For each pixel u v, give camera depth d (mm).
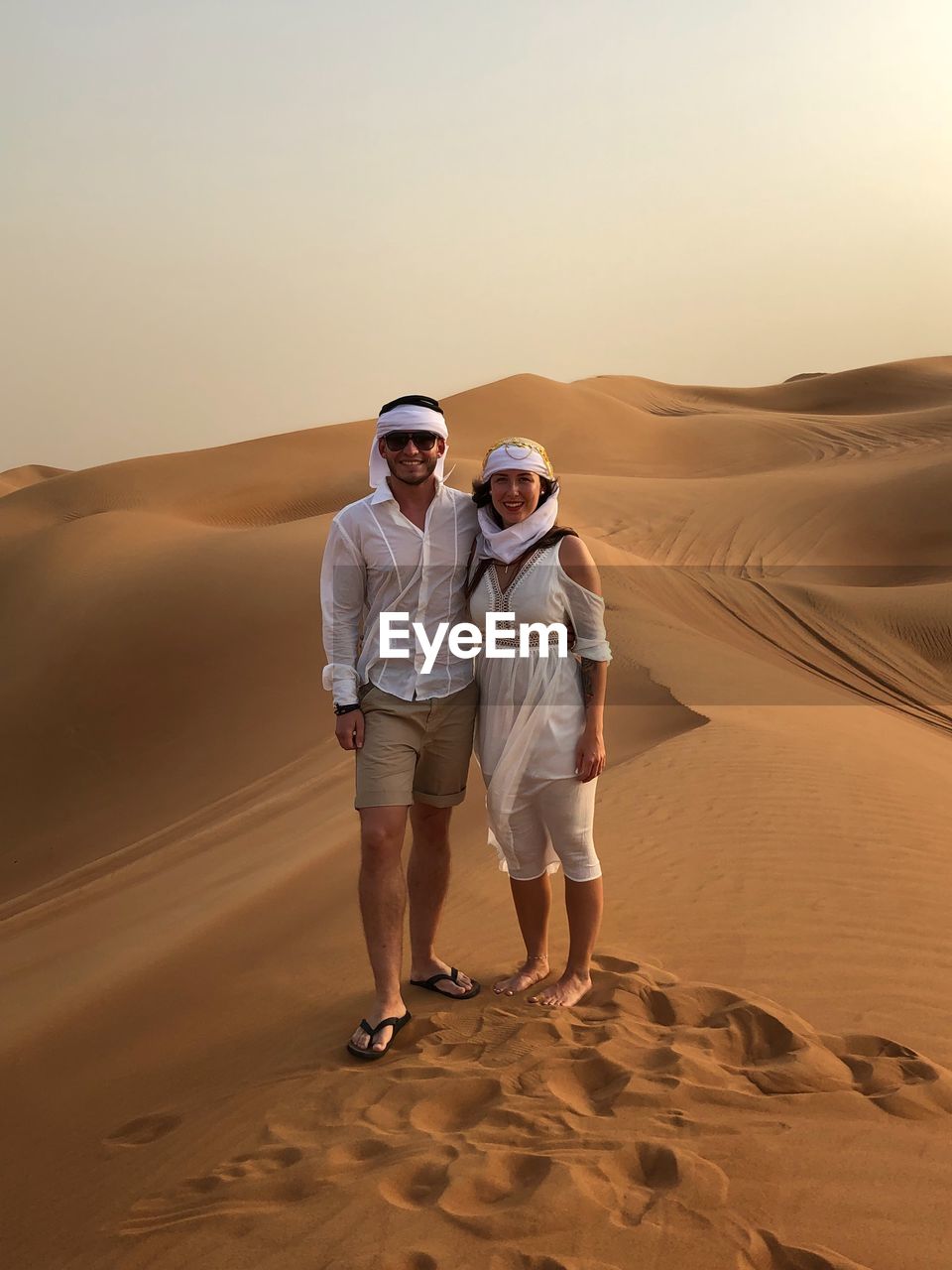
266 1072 3406
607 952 4094
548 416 60094
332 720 14672
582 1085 3039
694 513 33438
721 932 4312
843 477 37531
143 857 9766
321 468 46812
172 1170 2877
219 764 14805
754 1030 3352
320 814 7926
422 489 3539
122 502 42250
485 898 4793
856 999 3672
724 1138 2637
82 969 5301
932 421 61938
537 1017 3477
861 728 10578
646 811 5938
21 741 17016
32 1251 2666
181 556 22328
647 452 59188
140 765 15789
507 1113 2816
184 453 47281
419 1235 2312
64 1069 3885
